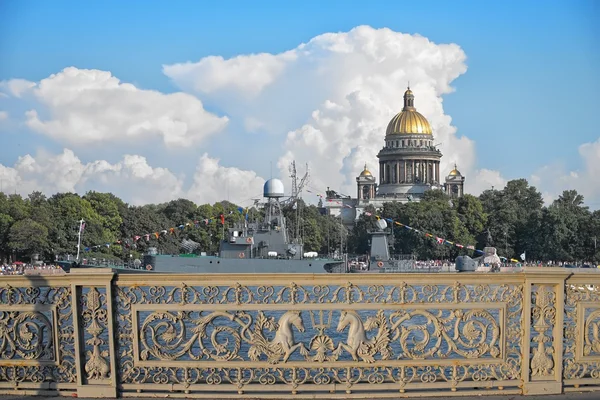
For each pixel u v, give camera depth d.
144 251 119.75
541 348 9.67
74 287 9.43
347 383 9.46
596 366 9.91
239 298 9.46
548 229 124.88
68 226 104.50
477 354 9.64
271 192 82.19
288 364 9.42
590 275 9.68
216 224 134.38
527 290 9.58
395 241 140.12
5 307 9.66
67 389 9.61
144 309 9.45
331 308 9.45
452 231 134.88
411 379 9.57
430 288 9.62
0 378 9.82
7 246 98.25
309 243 146.12
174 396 9.38
